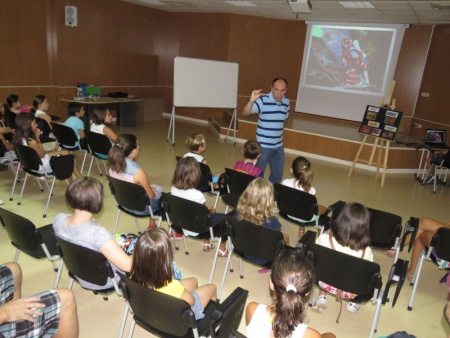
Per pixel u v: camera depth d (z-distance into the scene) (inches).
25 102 278.1
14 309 56.9
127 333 84.2
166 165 220.4
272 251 87.0
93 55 316.2
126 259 69.6
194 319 58.6
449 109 267.1
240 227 88.4
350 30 318.3
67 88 302.2
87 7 301.3
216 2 286.7
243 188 127.6
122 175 113.0
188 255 120.6
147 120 358.9
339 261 76.5
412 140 276.5
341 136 275.4
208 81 286.2
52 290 63.1
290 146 288.8
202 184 144.9
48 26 279.7
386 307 103.2
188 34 362.6
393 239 106.0
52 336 62.4
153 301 58.9
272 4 269.1
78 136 186.2
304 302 52.2
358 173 248.2
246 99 360.2
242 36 342.6
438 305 105.7
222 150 272.2
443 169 259.1
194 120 377.4
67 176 141.1
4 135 176.9
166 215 106.5
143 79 370.3
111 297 96.8
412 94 300.2
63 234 72.7
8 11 254.4
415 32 290.4
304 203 114.8
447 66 269.3
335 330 92.1
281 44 354.3
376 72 312.5
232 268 115.2
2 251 112.4
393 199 202.1
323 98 343.0
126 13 334.6
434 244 94.0
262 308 53.6
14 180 166.9
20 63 268.7
